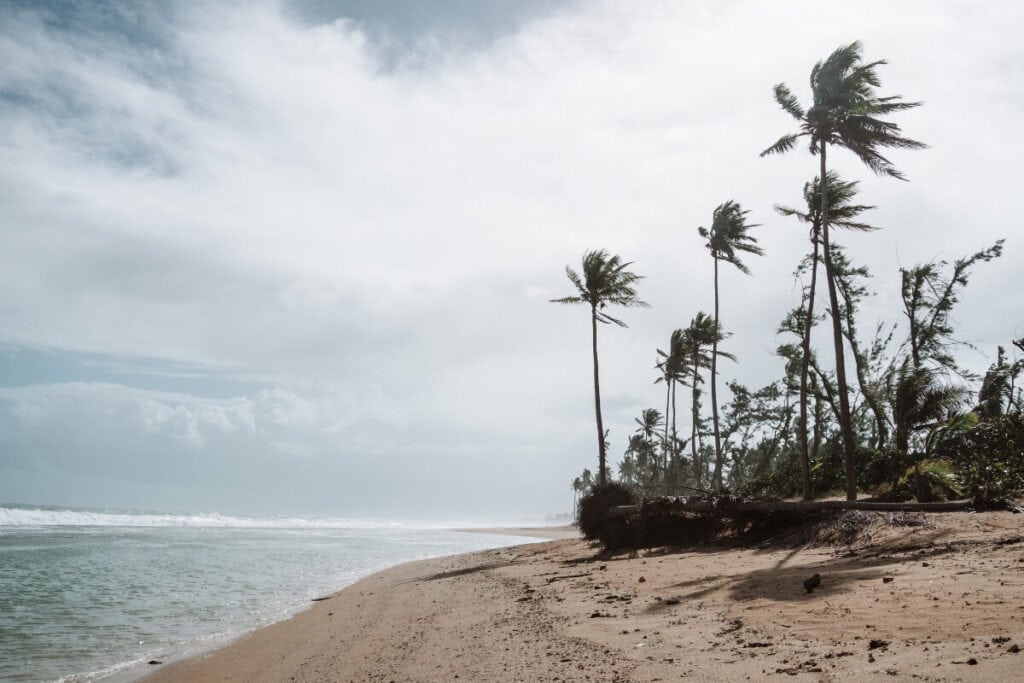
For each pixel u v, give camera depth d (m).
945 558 11.46
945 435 22.38
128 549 35.84
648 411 78.69
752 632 7.66
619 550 23.22
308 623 14.05
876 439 39.03
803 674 5.57
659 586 13.04
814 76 24.70
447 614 13.00
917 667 5.14
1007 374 29.23
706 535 21.67
